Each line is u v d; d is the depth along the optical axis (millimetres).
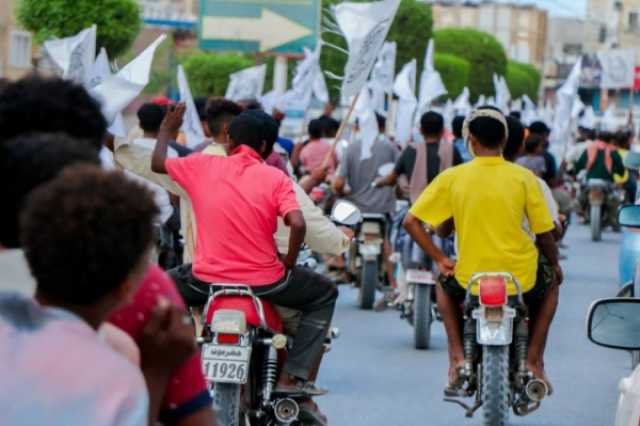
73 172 5809
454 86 136750
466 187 14227
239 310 12172
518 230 14156
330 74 19312
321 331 12914
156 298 6641
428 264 22281
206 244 12656
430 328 24031
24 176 6172
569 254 40031
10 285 6281
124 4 56375
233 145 12969
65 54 18344
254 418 13016
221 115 16078
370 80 40094
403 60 99750
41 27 55781
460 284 14336
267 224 12539
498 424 13445
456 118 25391
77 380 5582
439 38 162500
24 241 5750
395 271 26766
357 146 26266
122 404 5582
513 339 14352
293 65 84062
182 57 115438
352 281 27453
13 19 79625
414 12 99750
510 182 14188
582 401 18109
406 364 20469
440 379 19328
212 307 12328
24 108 7070
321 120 34094
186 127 25891
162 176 13422
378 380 19156
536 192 14242
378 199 26281
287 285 12633
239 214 12492
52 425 5543
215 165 12727
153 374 6289
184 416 6574
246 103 25781
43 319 5707
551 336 24016
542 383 14102
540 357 14445
